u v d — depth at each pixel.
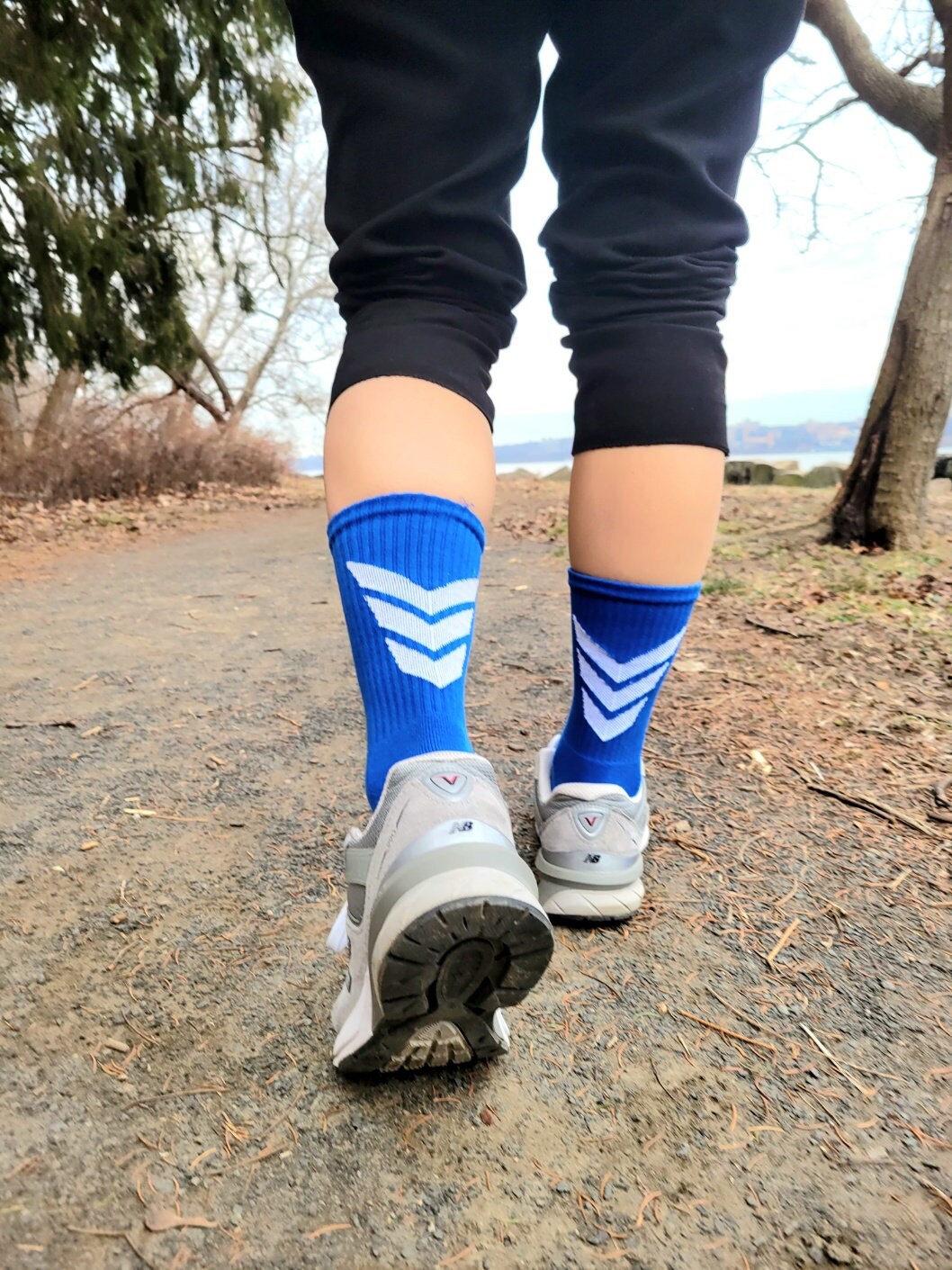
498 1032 0.82
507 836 0.71
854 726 1.89
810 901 1.18
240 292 9.23
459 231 0.82
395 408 0.78
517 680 2.27
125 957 1.05
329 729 1.90
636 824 1.14
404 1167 0.74
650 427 0.91
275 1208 0.70
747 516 6.23
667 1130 0.79
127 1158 0.75
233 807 1.50
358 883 0.79
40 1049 0.89
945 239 4.26
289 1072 0.86
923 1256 0.67
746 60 0.87
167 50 6.92
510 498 8.64
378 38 0.79
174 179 7.73
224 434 11.29
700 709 2.02
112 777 1.65
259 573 4.31
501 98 0.82
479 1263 0.66
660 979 1.01
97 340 7.62
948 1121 0.81
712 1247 0.68
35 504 7.58
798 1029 0.93
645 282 0.89
